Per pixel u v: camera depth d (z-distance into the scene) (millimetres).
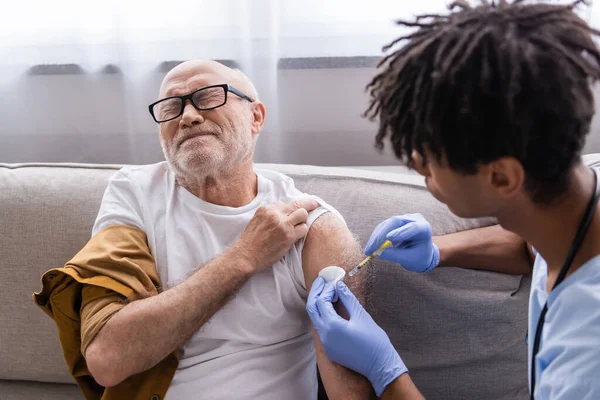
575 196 703
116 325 1021
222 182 1197
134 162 1826
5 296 1354
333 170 1442
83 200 1364
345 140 1795
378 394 1008
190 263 1166
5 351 1369
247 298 1125
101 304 1053
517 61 641
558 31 671
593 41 672
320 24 1641
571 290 704
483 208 746
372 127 1768
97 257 1076
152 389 1104
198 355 1133
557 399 670
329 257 1129
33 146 1853
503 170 686
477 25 685
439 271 1243
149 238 1177
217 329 1122
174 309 1032
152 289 1096
